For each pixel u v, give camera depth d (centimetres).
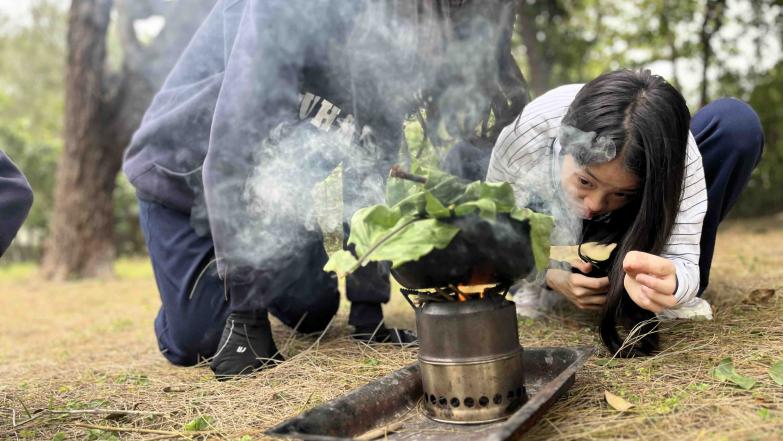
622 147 159
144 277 748
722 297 258
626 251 178
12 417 181
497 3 203
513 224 134
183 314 223
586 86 172
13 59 1402
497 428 138
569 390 164
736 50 955
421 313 146
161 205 224
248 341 208
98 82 771
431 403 147
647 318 200
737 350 184
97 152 782
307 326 259
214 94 203
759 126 215
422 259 134
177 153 212
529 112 200
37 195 1376
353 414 142
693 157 186
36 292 665
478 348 141
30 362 289
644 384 165
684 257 181
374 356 217
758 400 148
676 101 163
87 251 782
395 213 137
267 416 168
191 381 210
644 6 1001
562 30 977
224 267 192
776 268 334
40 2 1282
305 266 235
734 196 225
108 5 763
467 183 141
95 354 293
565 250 283
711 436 131
